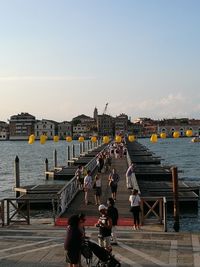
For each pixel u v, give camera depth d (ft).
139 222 73.72
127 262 50.96
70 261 41.78
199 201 136.67
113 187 102.94
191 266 49.29
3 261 51.85
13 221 76.43
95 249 46.29
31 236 64.49
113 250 56.34
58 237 63.67
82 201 100.78
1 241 61.52
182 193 129.29
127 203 98.17
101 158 162.61
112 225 56.80
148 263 50.52
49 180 224.33
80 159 284.41
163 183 157.58
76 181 114.73
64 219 79.30
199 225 100.94
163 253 54.80
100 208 53.67
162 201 74.18
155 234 65.98
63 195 89.40
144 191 134.21
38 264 50.57
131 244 59.47
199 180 213.05
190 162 347.56
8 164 359.25
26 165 336.49
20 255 54.34
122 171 175.32
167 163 336.90
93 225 73.67
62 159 403.95
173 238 63.16
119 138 228.63
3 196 172.45
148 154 341.82
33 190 146.61
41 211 121.19
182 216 112.57
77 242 41.78
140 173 201.26
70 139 236.02
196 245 58.75
